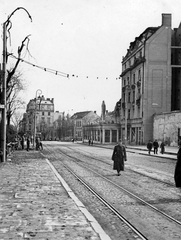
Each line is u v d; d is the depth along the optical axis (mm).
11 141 36656
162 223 7457
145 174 17047
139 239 6266
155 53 60875
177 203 9617
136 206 9211
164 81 60906
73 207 8281
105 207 9094
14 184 12016
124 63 76812
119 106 83062
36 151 39312
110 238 5922
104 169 19547
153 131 59906
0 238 5719
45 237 5793
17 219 7047
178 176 10047
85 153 38562
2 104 21281
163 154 37438
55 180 13133
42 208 8148
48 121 150750
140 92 63188
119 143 16625
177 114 49938
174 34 65000
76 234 5988
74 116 144000
